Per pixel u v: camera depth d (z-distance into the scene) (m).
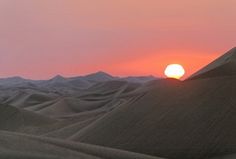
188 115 52.81
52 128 79.62
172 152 45.31
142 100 62.81
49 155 29.16
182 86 63.34
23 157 27.08
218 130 47.50
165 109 56.75
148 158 36.00
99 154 34.84
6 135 34.81
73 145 36.31
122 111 60.81
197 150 44.47
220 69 69.31
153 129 51.78
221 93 55.88
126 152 36.97
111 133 54.53
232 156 40.84
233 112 50.72
